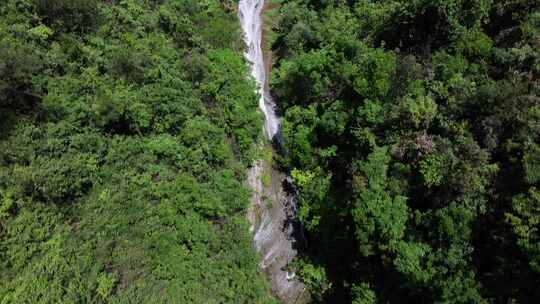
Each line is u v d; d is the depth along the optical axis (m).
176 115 32.56
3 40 26.27
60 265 23.14
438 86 28.67
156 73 32.88
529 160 22.39
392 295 28.73
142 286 25.48
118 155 28.77
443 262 24.53
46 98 26.44
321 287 33.28
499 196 23.64
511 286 22.08
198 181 32.62
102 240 25.56
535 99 24.42
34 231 23.58
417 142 27.02
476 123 26.16
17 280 21.92
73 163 25.73
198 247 29.70
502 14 30.62
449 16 31.17
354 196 29.31
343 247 33.00
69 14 30.69
